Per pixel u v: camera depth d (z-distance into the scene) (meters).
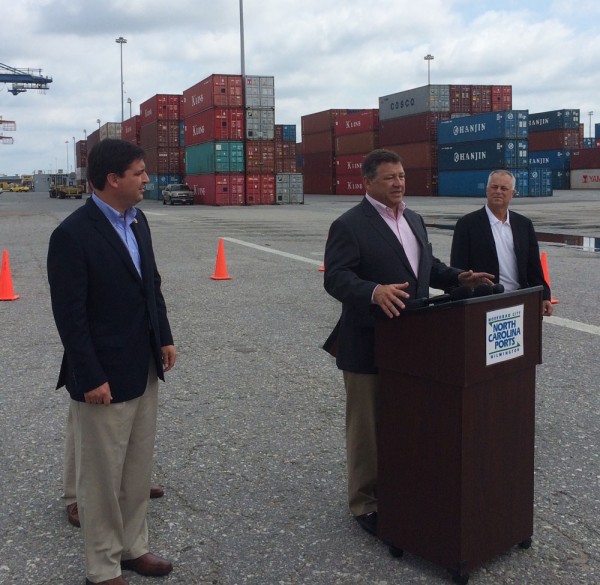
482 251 5.07
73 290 2.95
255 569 3.31
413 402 3.21
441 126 55.66
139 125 67.00
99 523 3.10
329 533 3.65
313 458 4.59
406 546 3.34
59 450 4.74
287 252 16.55
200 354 7.24
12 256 16.50
